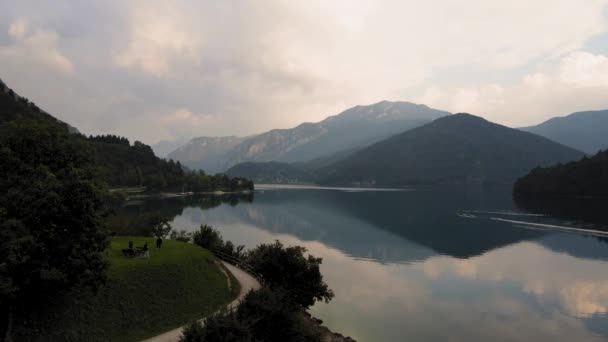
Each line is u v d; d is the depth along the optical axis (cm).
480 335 5259
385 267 8738
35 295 3175
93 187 3116
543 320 5825
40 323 3075
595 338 5234
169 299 3962
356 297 6644
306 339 3934
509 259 9612
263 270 4912
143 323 3569
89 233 3159
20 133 3456
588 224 14488
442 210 19688
